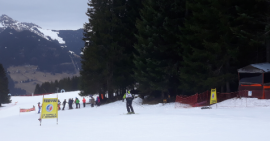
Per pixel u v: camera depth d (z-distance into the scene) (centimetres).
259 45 2275
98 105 3659
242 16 2180
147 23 3081
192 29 2480
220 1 2397
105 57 4016
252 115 1407
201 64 2480
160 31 2967
